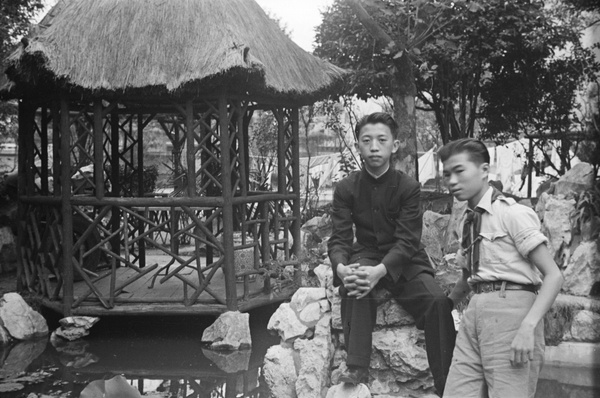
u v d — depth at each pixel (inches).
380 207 119.4
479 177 96.2
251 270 224.1
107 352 198.2
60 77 205.3
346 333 121.0
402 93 233.9
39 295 239.8
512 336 90.0
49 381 167.6
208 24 212.5
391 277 119.8
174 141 332.5
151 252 374.3
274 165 370.9
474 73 282.7
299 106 254.8
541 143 221.1
